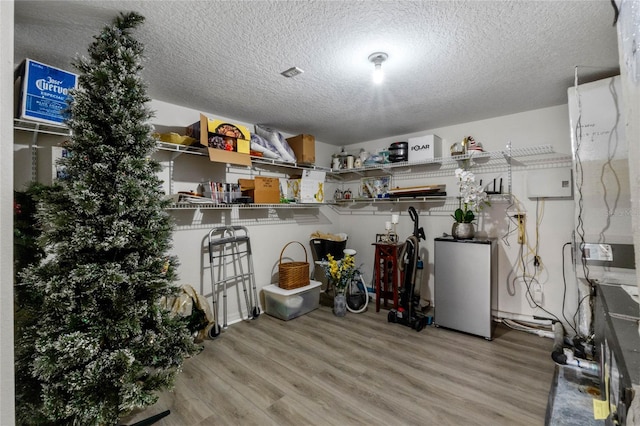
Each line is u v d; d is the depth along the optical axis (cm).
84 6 135
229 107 271
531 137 280
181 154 271
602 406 133
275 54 178
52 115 162
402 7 137
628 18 69
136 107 146
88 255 138
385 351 241
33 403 131
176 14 141
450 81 216
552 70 200
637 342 103
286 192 355
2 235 90
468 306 269
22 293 137
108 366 133
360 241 419
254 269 332
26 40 163
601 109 204
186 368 215
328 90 232
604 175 204
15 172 186
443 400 179
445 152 335
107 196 138
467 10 139
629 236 198
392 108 274
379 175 398
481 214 307
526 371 209
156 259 152
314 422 162
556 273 270
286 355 234
